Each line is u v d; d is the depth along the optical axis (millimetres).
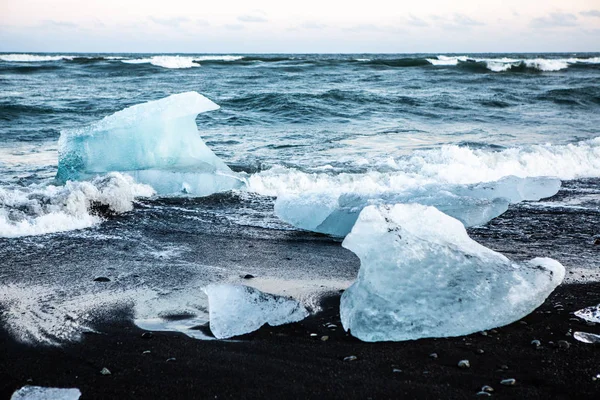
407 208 3537
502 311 2959
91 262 4082
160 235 4762
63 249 4367
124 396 2309
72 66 26750
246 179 6375
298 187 6293
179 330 2996
